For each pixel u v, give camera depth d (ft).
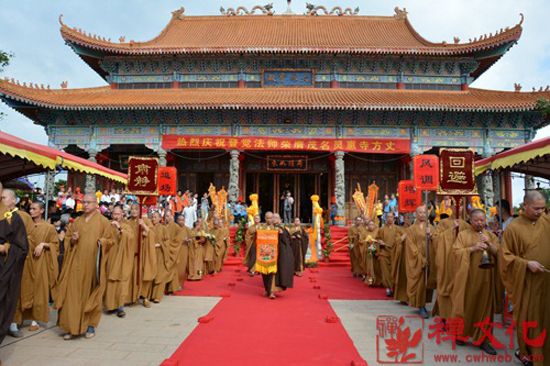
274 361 15.39
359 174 85.40
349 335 19.03
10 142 24.81
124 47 76.33
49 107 66.85
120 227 21.93
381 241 29.96
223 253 41.93
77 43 74.33
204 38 90.07
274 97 71.41
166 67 81.61
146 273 24.71
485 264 15.88
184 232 31.50
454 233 19.48
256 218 34.17
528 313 14.71
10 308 14.94
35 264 19.48
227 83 81.10
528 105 64.54
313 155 86.43
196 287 32.37
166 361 14.89
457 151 21.76
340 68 80.89
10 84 65.82
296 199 87.15
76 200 60.64
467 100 70.95
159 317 22.34
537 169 34.50
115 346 17.20
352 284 34.55
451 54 76.89
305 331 19.69
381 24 98.43
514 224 15.67
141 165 25.77
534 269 14.28
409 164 75.97
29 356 15.84
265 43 84.84
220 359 15.57
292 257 28.55
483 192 69.77
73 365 14.87
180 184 85.51
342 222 70.54
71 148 80.43
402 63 79.77
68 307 17.79
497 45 73.67
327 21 99.96
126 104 66.13
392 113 72.38
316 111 72.49
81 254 18.25
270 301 26.91
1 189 16.12
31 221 19.53
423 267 22.93
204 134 73.31
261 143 72.49
